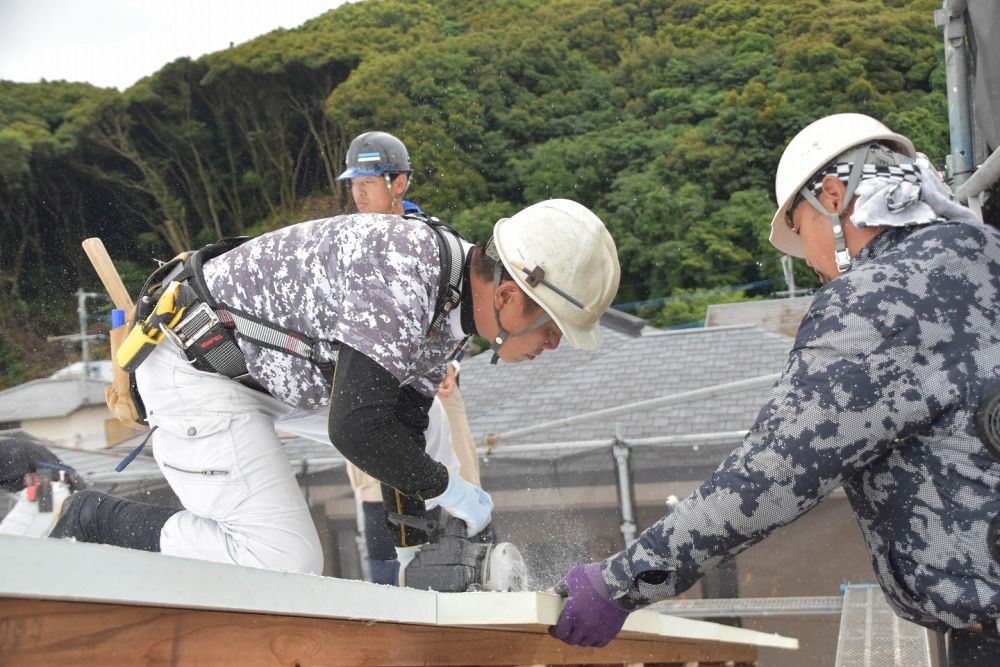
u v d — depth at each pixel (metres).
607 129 35.62
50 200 30.61
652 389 11.88
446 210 32.69
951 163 3.99
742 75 35.97
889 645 4.49
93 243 2.22
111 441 12.65
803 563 7.71
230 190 34.62
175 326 1.95
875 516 1.45
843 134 1.64
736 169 33.22
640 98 36.44
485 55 35.94
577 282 1.90
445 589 1.98
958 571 1.36
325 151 34.41
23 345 20.12
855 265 1.56
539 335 1.99
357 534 6.51
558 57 37.38
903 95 33.25
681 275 31.50
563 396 12.09
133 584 0.82
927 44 34.09
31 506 2.96
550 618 1.56
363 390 1.71
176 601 0.87
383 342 1.72
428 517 2.43
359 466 1.77
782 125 33.31
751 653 4.56
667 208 31.98
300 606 1.08
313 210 34.09
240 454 2.02
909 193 1.50
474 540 2.28
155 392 2.03
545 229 1.91
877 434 1.35
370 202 3.91
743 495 1.41
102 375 13.92
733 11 38.81
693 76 36.53
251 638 1.11
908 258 1.42
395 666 1.48
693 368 12.45
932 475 1.37
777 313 23.25
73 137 31.70
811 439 1.36
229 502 2.02
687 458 7.81
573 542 7.70
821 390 1.37
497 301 1.91
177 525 2.05
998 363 1.35
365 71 34.62
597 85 36.84
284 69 34.81
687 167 33.38
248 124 35.00
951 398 1.34
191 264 1.98
